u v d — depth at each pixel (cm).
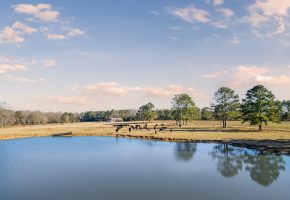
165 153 5147
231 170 3712
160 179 3272
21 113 17738
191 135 7706
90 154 5097
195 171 3700
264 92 8631
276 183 3097
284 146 5419
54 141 7406
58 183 3122
